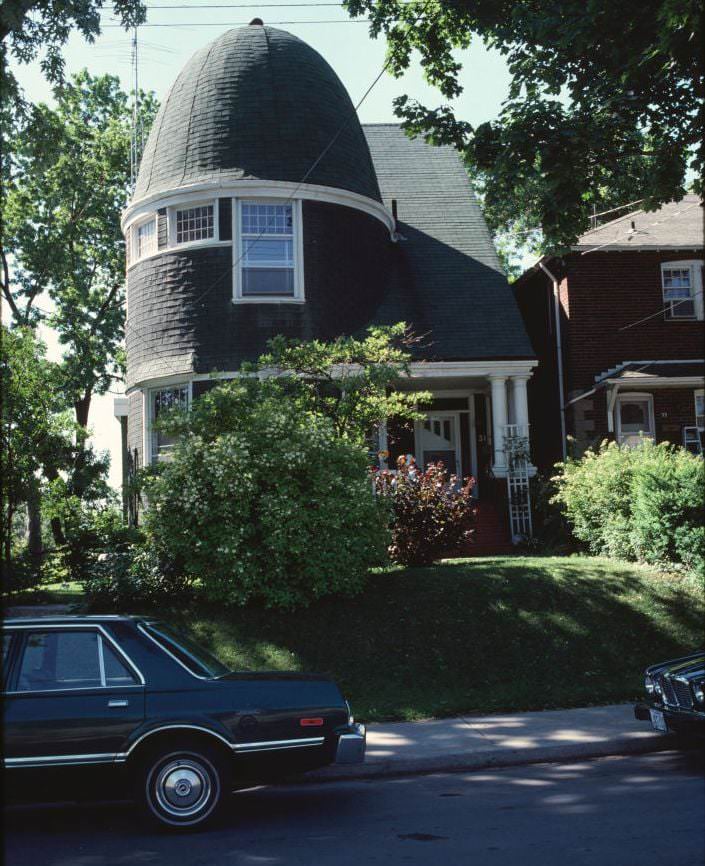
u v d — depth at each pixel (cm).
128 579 1288
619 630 1256
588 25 1305
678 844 590
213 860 582
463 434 2353
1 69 1262
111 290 3000
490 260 2298
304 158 2047
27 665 650
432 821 668
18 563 1506
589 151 1437
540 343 2523
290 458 1251
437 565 1537
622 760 871
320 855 588
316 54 2222
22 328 1599
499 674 1162
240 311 1977
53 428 1580
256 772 667
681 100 1442
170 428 1374
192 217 2047
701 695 801
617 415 2255
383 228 2236
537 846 595
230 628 1226
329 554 1250
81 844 630
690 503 1406
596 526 1684
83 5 1337
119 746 638
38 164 1466
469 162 1540
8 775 625
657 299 2308
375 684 1130
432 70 1677
